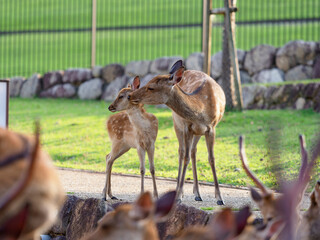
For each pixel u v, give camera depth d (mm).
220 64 20281
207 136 8969
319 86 17375
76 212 8445
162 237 7543
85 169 12969
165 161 13422
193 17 39562
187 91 9281
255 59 20422
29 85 24656
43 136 16828
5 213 3760
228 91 18328
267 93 18391
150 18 40062
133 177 12016
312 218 5621
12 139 3965
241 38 32938
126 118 9438
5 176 3809
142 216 3723
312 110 17297
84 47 36688
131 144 9414
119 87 22266
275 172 4793
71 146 15625
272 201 4430
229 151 13773
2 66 34750
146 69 21812
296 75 19609
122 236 3830
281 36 32750
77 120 18766
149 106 20000
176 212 7586
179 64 8562
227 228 3771
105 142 15852
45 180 3875
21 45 38375
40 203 3852
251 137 14898
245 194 9891
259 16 36781
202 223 7246
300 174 5355
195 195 9281
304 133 14445
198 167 12680
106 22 39625
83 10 41656
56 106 21766
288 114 17000
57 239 8547
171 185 11023
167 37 36969
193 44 34562
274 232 4254
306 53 19484
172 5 42938
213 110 8922
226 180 11352
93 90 22984
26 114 20328
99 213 8078
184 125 8914
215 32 33188
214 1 41406
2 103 10555
